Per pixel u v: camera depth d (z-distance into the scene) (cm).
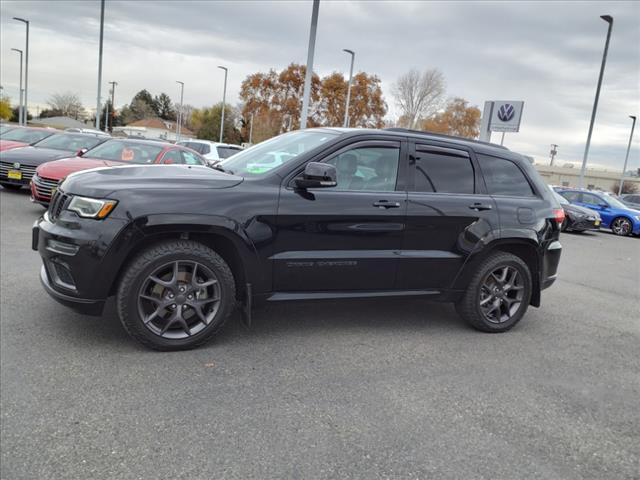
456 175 462
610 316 594
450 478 251
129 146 969
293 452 261
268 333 429
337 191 405
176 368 346
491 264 466
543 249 491
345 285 416
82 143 1169
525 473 261
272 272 387
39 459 240
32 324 397
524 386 367
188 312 379
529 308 596
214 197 365
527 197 493
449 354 418
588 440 299
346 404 317
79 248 339
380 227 416
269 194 381
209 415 290
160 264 353
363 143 422
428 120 5991
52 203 381
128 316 351
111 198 343
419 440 282
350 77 3195
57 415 277
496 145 507
